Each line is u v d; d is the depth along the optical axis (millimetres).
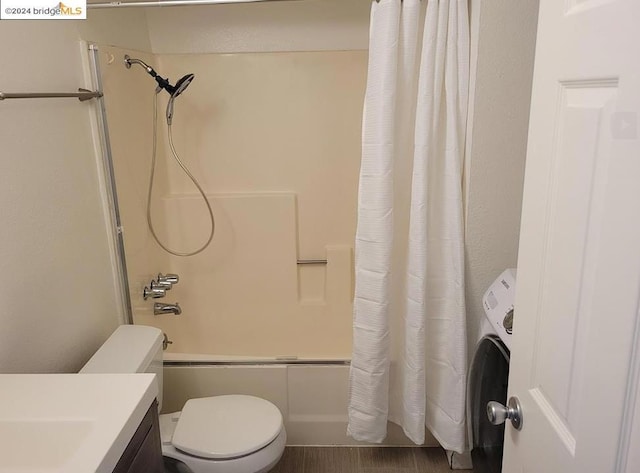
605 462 691
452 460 2146
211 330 2928
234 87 2639
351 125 2676
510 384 1057
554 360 848
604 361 688
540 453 906
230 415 1884
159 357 1890
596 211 714
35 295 1549
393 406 2182
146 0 1824
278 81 2627
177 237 2783
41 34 1602
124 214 2154
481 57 1715
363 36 2555
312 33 2561
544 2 887
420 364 1945
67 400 1184
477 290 1947
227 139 2709
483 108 1762
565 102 809
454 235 1838
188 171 2666
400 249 1985
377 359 1973
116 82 2098
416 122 1756
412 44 1744
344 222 2807
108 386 1240
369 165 1811
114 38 2168
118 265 2076
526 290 964
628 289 631
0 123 1403
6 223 1425
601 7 697
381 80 1716
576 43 767
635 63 614
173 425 1879
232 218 2779
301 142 2707
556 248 838
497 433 1661
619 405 656
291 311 2906
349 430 2131
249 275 2859
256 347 2936
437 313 1970
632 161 621
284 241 2814
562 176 815
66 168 1734
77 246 1803
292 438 2314
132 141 2273
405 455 2238
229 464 1719
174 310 2508
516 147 1794
